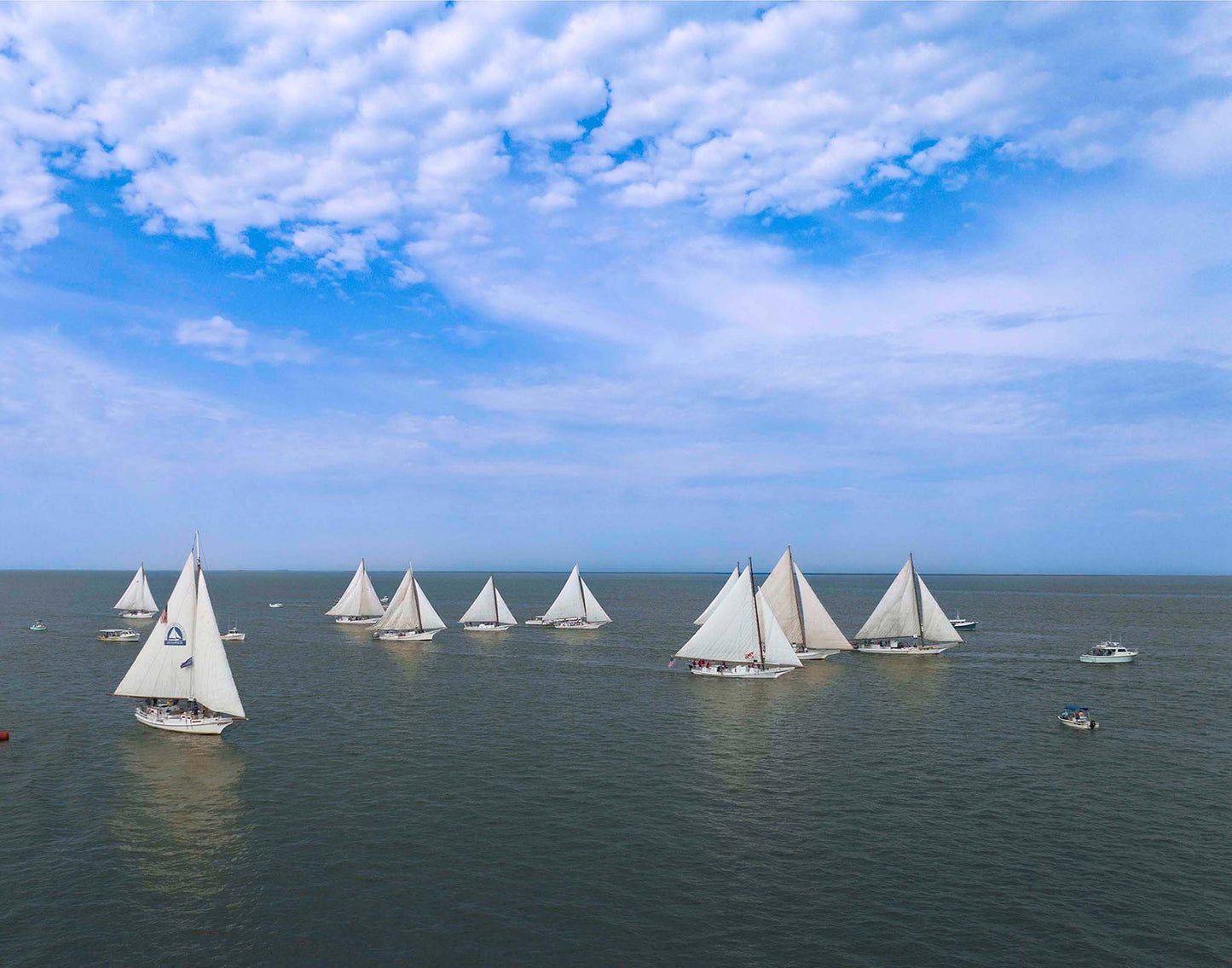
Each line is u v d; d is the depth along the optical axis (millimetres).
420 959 29234
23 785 48969
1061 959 29562
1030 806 46031
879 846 39906
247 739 61156
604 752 57781
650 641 135250
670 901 33906
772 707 75312
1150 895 34812
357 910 32906
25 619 169750
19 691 80250
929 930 31641
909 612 114250
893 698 79938
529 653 117188
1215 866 37844
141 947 30000
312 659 109375
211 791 48188
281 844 39750
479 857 38281
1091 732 64750
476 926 31656
